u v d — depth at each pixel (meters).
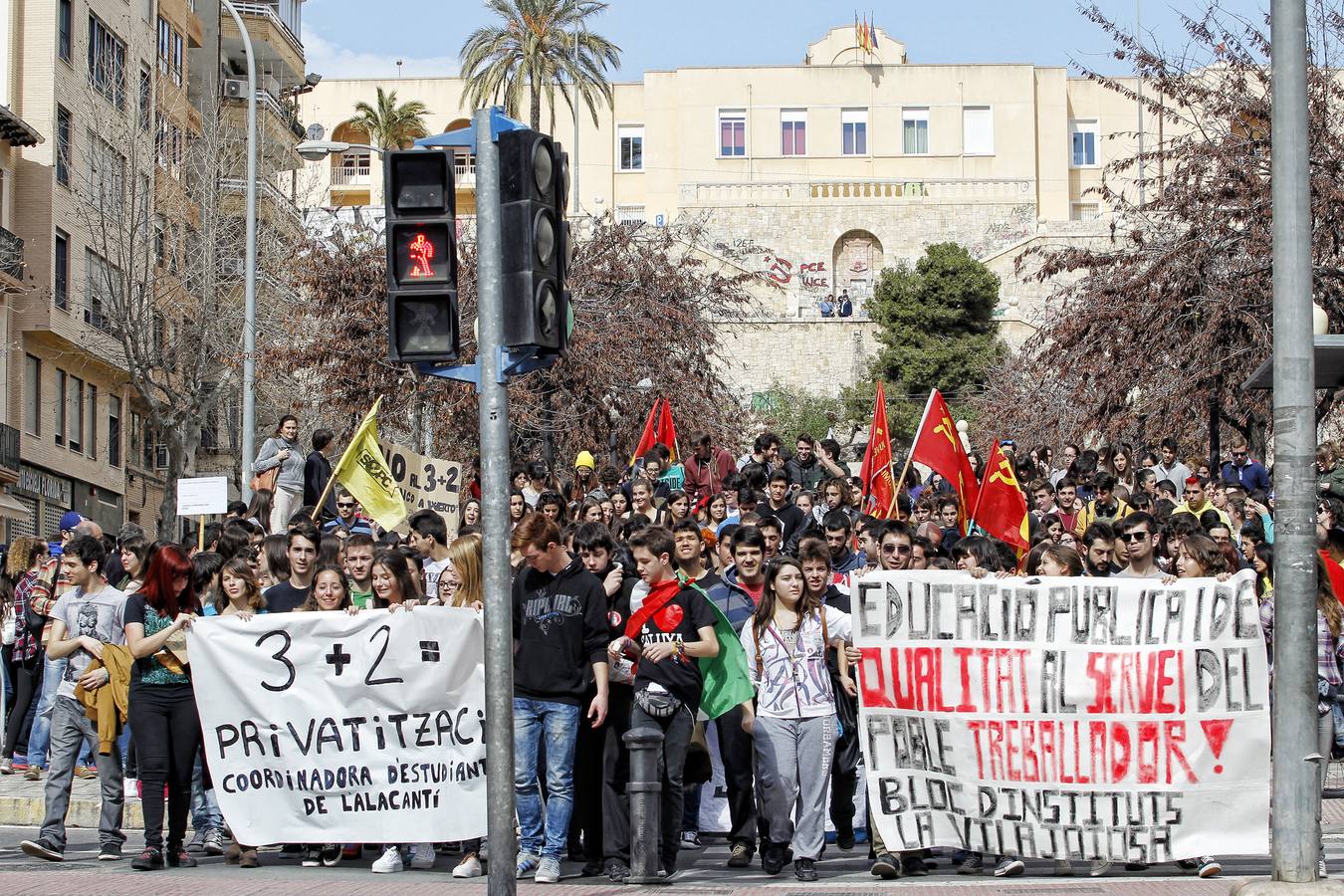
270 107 55.38
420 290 9.44
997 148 87.12
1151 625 11.98
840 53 88.94
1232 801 11.88
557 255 9.54
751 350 75.38
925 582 12.14
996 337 74.12
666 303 47.25
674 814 12.05
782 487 18.36
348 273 38.66
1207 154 33.34
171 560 12.74
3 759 19.84
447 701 12.56
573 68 71.31
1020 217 83.19
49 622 19.14
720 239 83.06
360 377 38.09
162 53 52.28
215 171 42.94
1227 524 19.77
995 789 12.02
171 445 39.56
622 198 88.06
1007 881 11.78
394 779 12.57
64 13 45.03
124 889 11.30
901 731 12.12
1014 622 12.07
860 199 83.25
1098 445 39.44
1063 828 11.96
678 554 13.28
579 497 23.98
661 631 12.05
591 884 11.89
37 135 43.12
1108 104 87.69
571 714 12.06
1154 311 33.41
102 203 40.69
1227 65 35.81
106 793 13.38
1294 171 10.09
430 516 15.51
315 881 11.93
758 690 12.19
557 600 12.09
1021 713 12.02
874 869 12.18
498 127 9.56
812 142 87.62
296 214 46.22
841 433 70.31
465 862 12.52
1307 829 9.91
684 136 87.69
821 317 76.69
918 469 25.33
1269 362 10.62
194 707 12.80
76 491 47.28
